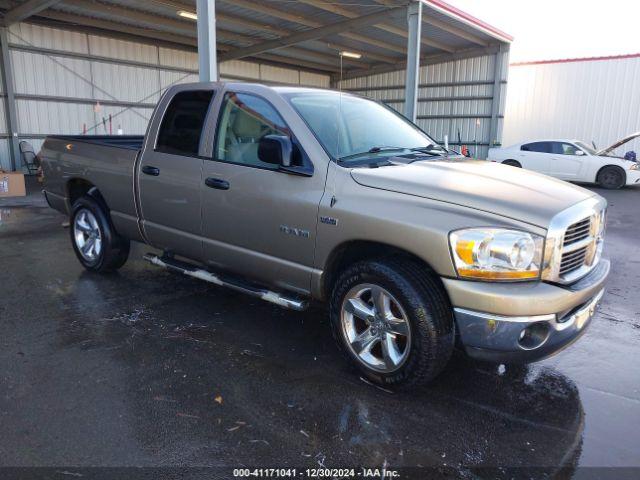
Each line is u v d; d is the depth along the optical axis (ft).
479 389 10.70
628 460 8.49
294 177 11.35
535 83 71.00
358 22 51.78
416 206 9.71
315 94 13.10
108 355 11.82
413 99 46.62
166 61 62.18
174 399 10.02
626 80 64.44
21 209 31.55
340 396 10.27
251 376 11.00
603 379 11.25
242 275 13.10
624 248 23.91
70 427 9.04
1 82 48.78
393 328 10.10
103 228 16.92
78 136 18.53
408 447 8.73
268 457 8.39
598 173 50.39
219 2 46.85
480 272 9.04
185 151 13.74
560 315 9.26
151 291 16.25
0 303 14.97
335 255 11.01
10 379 10.64
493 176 11.00
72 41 53.31
